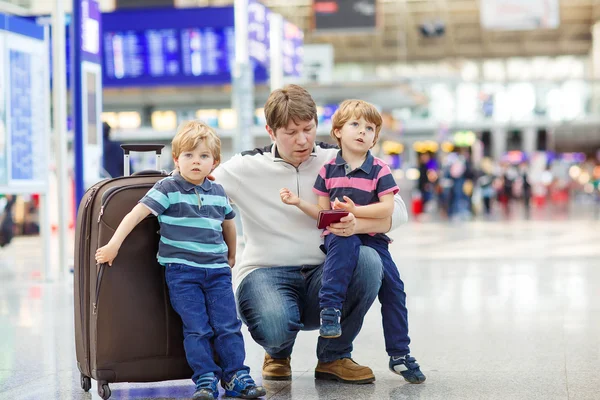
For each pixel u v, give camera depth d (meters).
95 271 4.40
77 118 10.55
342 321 4.76
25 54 10.66
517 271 11.25
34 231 20.70
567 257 13.31
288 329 4.64
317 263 4.90
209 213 4.46
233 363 4.42
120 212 4.39
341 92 32.62
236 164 4.91
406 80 33.06
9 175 10.34
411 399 4.40
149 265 4.43
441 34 48.59
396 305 4.77
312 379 4.97
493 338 6.27
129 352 4.38
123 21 25.44
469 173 29.81
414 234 19.75
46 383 4.98
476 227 22.83
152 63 25.45
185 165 4.39
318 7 25.61
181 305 4.35
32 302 8.70
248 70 15.80
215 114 33.69
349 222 4.43
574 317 7.25
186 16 25.25
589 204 46.00
